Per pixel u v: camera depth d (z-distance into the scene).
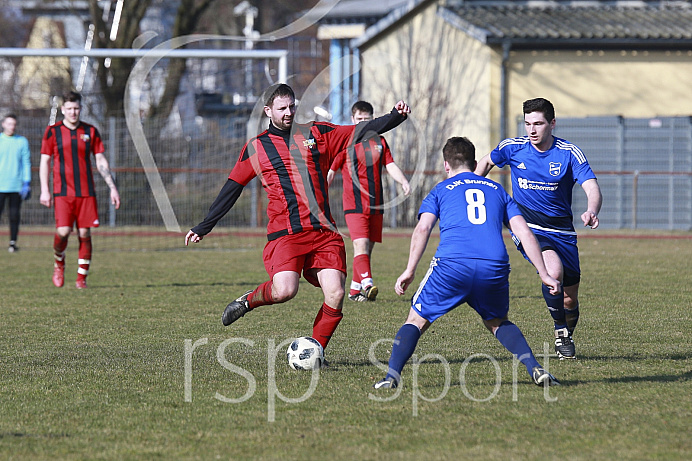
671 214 75.62
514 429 14.30
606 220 76.25
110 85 81.00
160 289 35.25
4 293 33.88
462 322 26.16
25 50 51.56
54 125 34.22
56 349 21.95
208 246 60.16
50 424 14.77
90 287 36.00
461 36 79.38
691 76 80.06
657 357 20.72
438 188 17.44
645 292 33.16
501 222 17.08
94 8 86.12
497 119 78.50
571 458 12.73
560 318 20.66
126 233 67.00
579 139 77.31
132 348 22.11
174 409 15.76
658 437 13.80
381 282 37.22
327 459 12.74
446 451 13.09
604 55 79.44
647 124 76.50
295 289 18.81
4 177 51.94
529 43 77.81
